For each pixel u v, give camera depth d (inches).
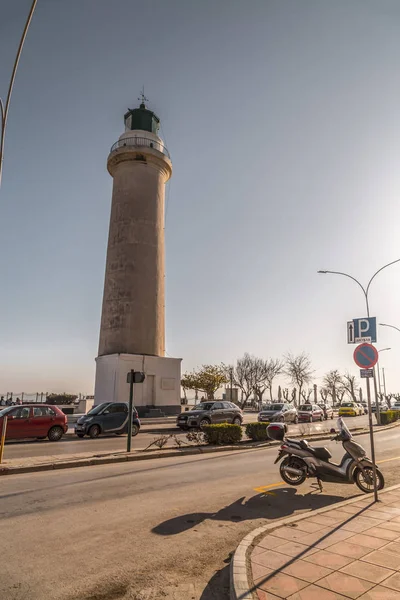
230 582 170.1
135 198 1433.3
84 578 179.5
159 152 1478.8
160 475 406.6
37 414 703.7
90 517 263.6
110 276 1387.8
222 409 1011.3
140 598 165.0
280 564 179.3
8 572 183.3
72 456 501.0
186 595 167.9
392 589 156.3
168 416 1273.4
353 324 353.4
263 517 271.7
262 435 694.5
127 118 1577.3
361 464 332.8
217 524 255.4
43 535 229.9
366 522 237.0
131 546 216.7
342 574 169.5
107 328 1350.9
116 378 1237.1
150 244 1418.6
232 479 390.9
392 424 1289.4
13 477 394.9
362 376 314.8
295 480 353.4
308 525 232.7
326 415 1641.2
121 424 808.3
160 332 1384.1
